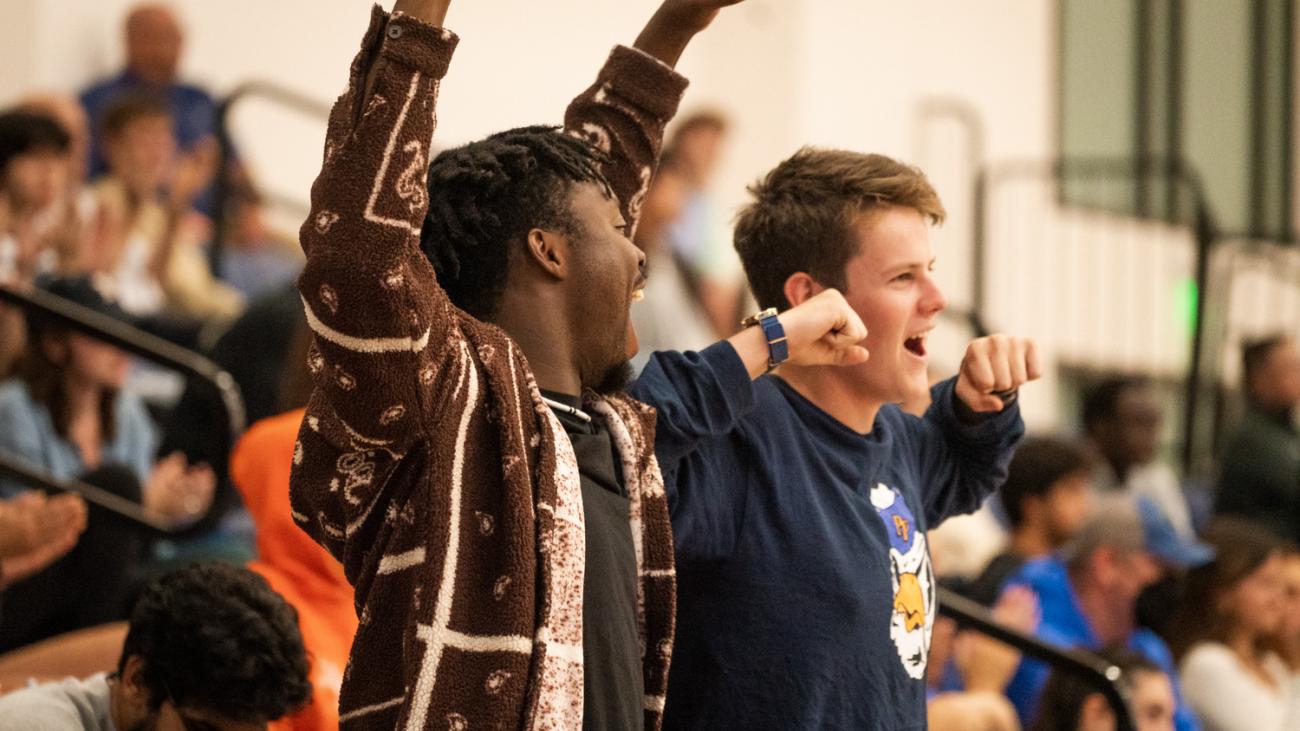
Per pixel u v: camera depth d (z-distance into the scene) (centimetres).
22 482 564
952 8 1284
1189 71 1456
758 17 1182
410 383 237
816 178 338
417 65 237
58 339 636
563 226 270
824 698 301
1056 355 1333
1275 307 1407
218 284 903
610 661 253
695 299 1037
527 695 238
